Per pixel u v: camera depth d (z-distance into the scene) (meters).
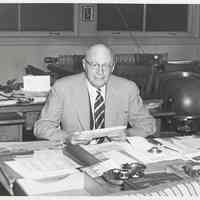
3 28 5.27
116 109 2.45
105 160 1.73
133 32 5.98
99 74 2.30
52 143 2.06
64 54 5.58
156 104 3.33
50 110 2.39
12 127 3.14
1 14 5.23
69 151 1.87
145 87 3.53
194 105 3.33
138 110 2.53
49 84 3.49
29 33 5.38
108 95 2.44
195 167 1.64
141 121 2.51
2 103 3.05
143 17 6.02
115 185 1.46
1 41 5.21
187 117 3.30
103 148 1.91
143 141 2.02
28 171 1.62
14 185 1.51
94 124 2.41
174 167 1.67
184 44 6.29
